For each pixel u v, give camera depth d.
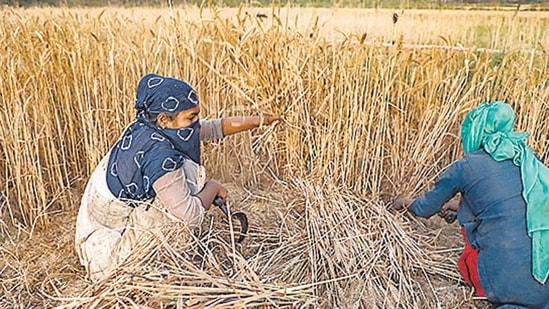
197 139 2.17
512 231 1.89
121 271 1.84
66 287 2.20
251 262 2.19
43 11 4.20
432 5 5.09
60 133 2.92
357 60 2.74
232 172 3.24
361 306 2.08
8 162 2.79
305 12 3.56
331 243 2.31
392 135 3.00
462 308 2.10
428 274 2.29
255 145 3.15
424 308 2.11
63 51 3.02
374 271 2.21
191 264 1.85
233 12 3.59
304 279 2.19
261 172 3.02
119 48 3.21
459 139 3.02
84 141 3.16
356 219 2.44
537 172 1.92
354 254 2.25
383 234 2.33
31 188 2.74
